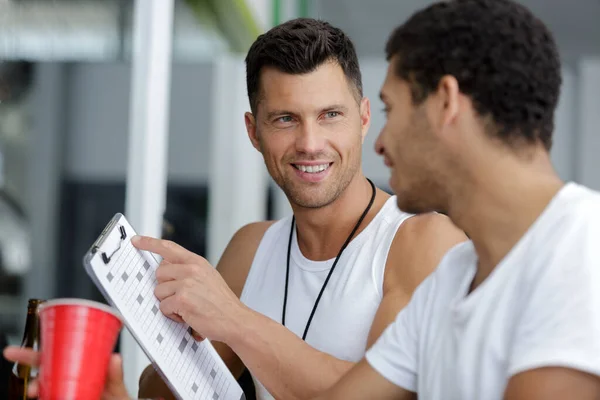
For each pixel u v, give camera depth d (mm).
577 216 927
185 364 1313
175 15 3465
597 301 862
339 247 1678
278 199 6215
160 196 2814
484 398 967
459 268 1124
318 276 1680
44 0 2604
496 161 979
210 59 4297
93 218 3277
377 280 1609
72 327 950
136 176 2701
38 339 1183
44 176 2965
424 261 1562
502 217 982
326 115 1620
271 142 1642
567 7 7082
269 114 1632
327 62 1605
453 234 1611
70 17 2715
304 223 1678
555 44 1008
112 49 2824
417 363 1153
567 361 847
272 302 1726
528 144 979
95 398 977
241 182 4707
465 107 986
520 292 951
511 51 970
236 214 4688
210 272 1381
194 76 4238
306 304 1676
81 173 3158
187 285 1332
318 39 1599
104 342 979
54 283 3104
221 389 1394
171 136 4258
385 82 1082
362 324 1596
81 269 3262
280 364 1394
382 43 7707
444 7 1022
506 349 956
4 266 2768
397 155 1061
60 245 3104
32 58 2660
